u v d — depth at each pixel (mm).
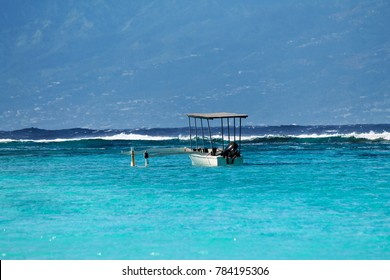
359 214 47406
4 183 71000
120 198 57156
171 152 91938
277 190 61656
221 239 39469
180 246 37906
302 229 42094
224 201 54594
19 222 45438
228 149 87500
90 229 42750
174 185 67062
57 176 78875
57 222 45375
